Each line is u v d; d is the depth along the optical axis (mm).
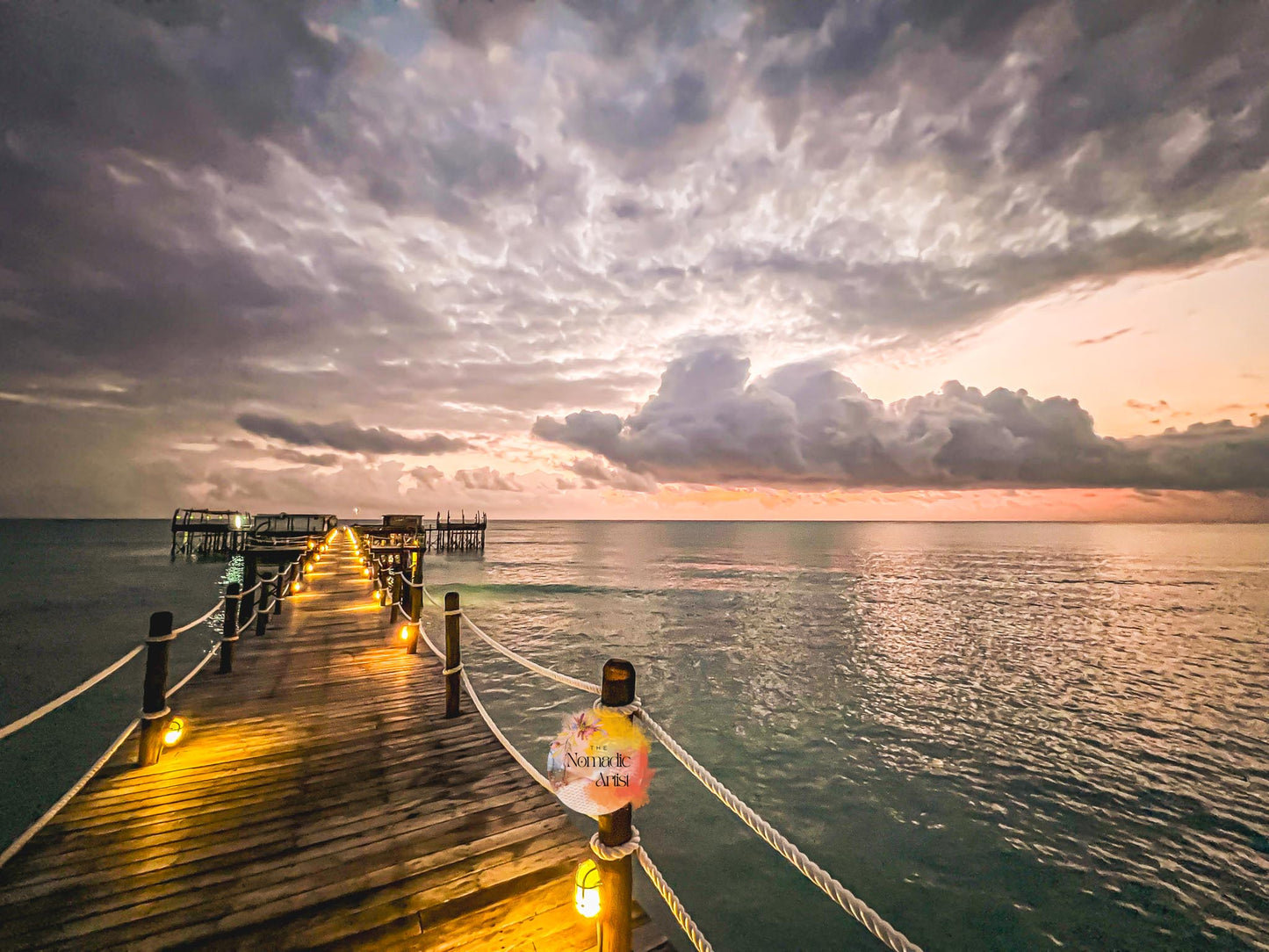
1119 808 9125
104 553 66312
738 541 107938
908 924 6504
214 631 23422
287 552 15562
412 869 3705
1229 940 6340
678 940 6211
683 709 13648
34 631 22641
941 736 12086
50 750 11555
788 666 17719
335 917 3240
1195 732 12492
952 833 8328
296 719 6344
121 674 16922
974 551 78875
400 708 6730
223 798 4555
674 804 9031
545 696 14125
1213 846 8109
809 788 9703
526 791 4766
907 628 23984
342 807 4461
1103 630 23859
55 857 3727
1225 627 24578
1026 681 16359
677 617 26312
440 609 27422
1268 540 110875
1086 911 6758
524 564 55625
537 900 3422
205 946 3010
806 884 7125
